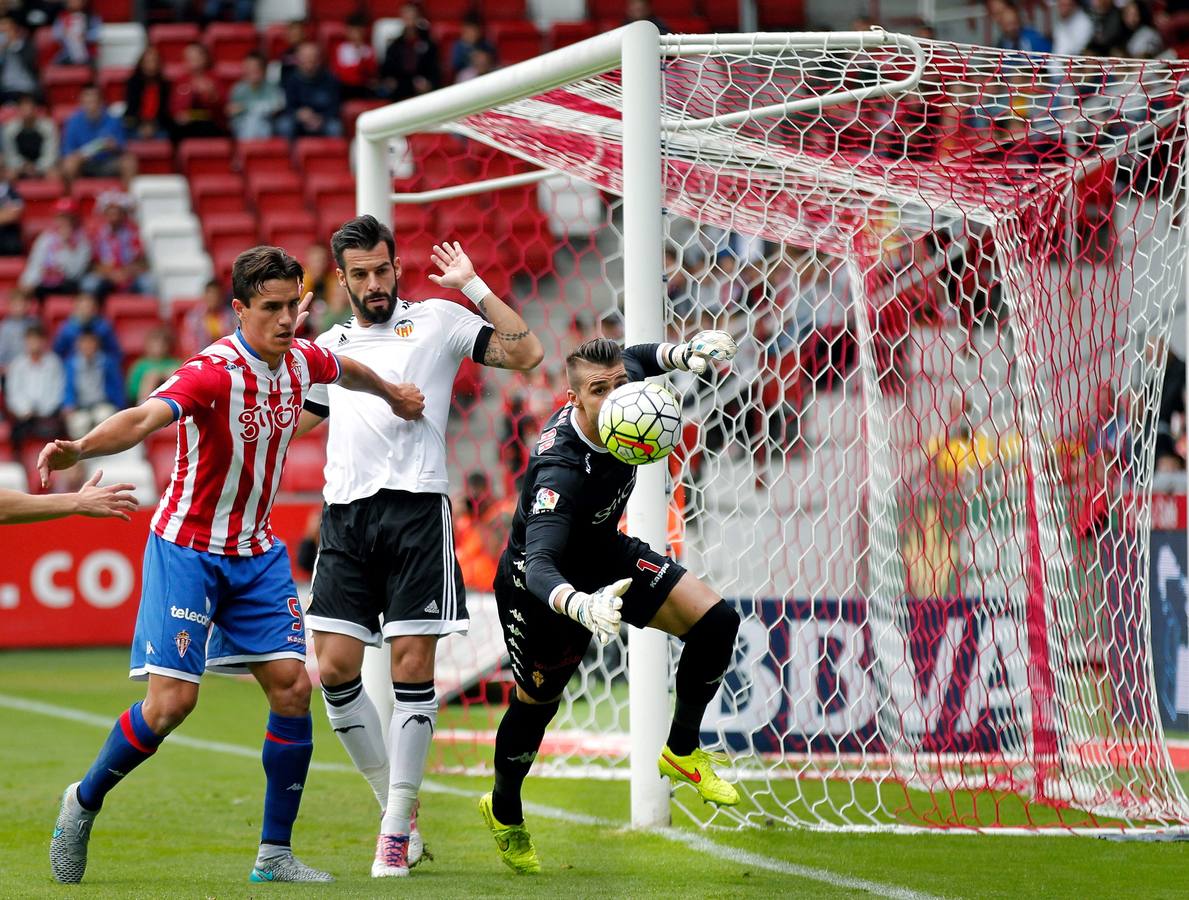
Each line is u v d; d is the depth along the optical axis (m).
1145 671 22.67
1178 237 22.36
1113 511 24.80
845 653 26.48
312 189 65.62
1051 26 60.56
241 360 16.28
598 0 73.88
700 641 16.64
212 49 74.31
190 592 16.33
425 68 68.00
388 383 17.33
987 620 25.19
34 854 18.42
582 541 16.64
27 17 74.31
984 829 20.58
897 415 27.09
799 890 16.11
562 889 16.08
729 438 25.67
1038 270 23.25
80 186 67.62
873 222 25.41
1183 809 21.83
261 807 22.73
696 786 16.98
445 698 32.75
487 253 52.50
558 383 43.06
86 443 15.19
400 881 16.67
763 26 70.56
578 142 25.23
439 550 17.61
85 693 37.69
